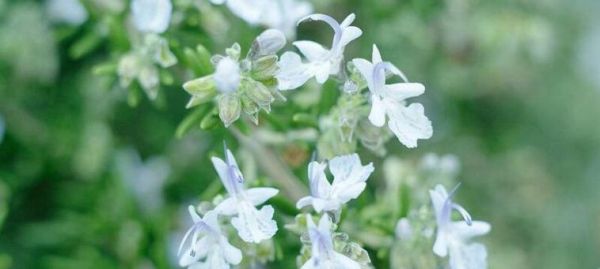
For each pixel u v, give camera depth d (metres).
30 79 0.36
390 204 0.25
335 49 0.20
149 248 0.34
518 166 0.43
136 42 0.27
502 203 0.42
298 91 0.27
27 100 0.37
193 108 0.27
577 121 0.45
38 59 0.36
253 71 0.20
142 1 0.25
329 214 0.20
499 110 0.43
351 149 0.23
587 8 0.46
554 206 0.43
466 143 0.42
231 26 0.27
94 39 0.30
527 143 0.44
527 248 0.43
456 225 0.22
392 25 0.36
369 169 0.20
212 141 0.32
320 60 0.20
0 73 0.36
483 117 0.43
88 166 0.36
